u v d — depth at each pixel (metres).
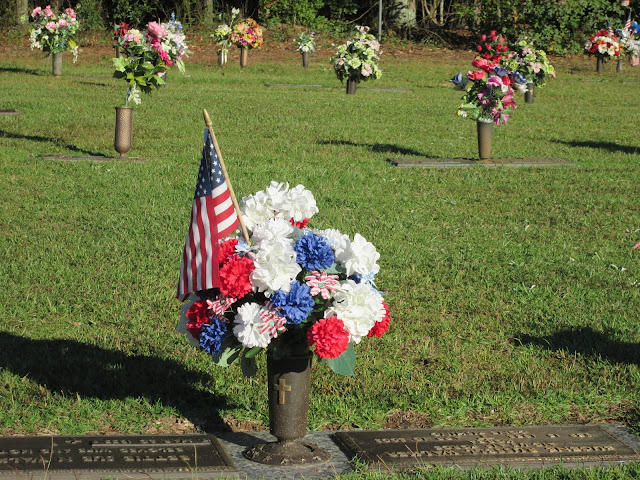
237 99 11.64
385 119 10.31
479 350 3.85
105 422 3.30
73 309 4.07
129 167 6.79
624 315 4.18
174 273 4.47
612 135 9.72
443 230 5.30
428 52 19.97
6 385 3.46
